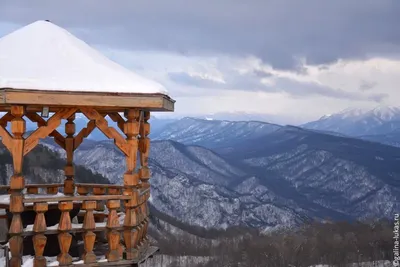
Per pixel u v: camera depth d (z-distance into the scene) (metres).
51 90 7.54
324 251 95.75
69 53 8.30
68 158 11.02
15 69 7.80
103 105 7.80
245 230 121.56
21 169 7.58
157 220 111.69
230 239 107.56
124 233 8.16
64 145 11.02
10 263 7.58
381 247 91.69
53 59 8.13
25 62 8.00
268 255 94.44
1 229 9.41
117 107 8.16
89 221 7.93
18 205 7.54
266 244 100.25
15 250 7.57
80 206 9.90
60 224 7.80
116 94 7.84
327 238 100.88
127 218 8.16
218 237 110.44
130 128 8.16
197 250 98.44
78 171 73.00
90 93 7.72
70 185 11.04
